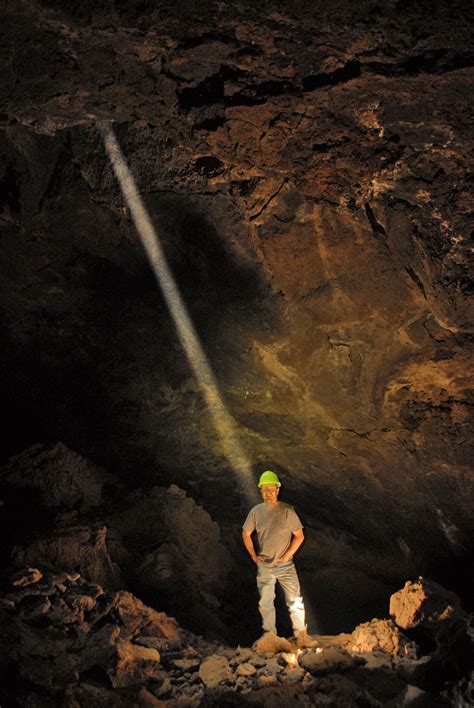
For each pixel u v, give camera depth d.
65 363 6.28
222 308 5.14
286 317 4.98
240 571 7.27
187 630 5.38
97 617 4.45
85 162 4.36
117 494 6.95
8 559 5.07
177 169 4.19
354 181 3.79
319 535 7.47
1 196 4.57
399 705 4.11
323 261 4.50
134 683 4.14
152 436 6.81
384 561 6.96
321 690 4.21
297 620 5.16
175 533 6.63
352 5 2.57
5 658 3.94
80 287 5.41
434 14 2.57
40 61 3.08
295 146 3.62
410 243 3.99
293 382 5.53
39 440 7.07
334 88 3.12
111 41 2.93
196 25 2.79
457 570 6.08
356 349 4.96
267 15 2.69
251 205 4.30
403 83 2.99
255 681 4.29
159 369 6.05
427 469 5.39
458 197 3.59
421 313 4.39
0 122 3.65
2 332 6.09
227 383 5.93
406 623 4.85
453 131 3.24
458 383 4.73
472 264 3.81
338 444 5.90
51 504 5.91
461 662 4.36
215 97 3.33
